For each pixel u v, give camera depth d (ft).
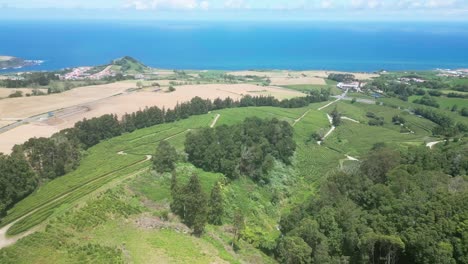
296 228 317.22
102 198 327.88
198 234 317.01
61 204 326.44
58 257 237.66
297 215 352.28
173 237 295.28
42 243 251.80
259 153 455.63
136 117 614.34
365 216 301.22
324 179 453.17
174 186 359.87
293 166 525.75
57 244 252.62
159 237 289.94
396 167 382.22
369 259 279.49
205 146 442.09
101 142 536.42
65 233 268.62
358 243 278.67
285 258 292.40
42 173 397.80
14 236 277.44
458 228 262.06
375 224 288.51
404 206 286.66
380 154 411.34
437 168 399.03
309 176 511.40
